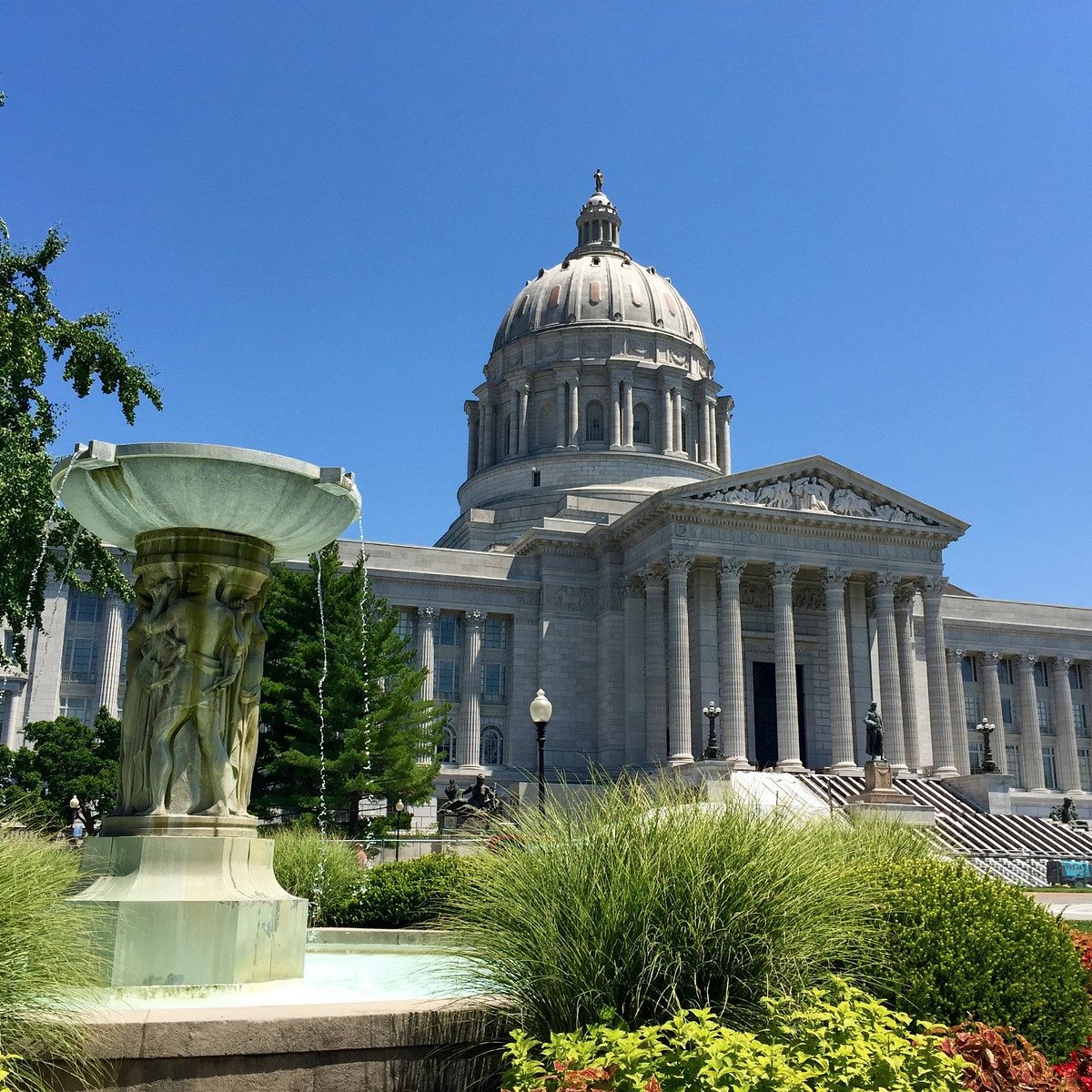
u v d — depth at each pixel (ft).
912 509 269.03
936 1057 29.17
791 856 40.83
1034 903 45.60
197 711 50.83
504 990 38.47
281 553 57.47
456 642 281.95
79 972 38.04
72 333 114.73
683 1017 31.96
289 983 49.62
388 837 157.48
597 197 418.92
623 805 43.83
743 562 254.88
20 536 98.58
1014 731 323.98
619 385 354.95
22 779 174.81
